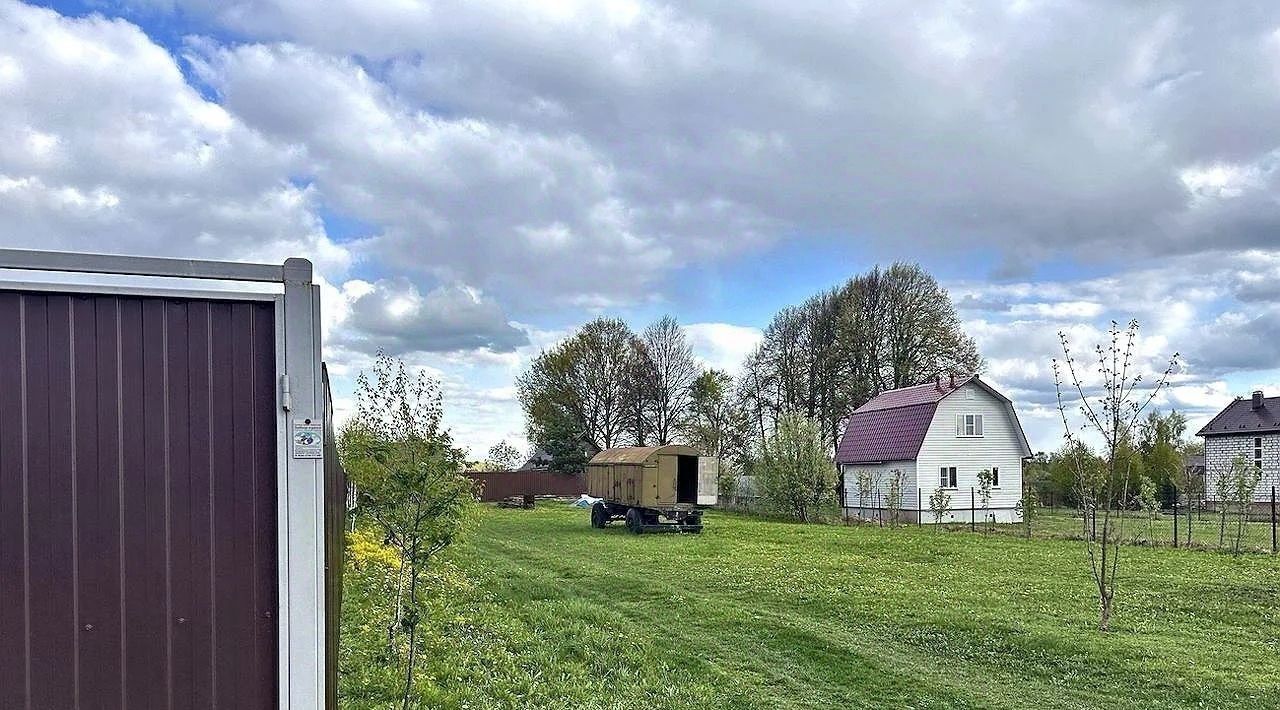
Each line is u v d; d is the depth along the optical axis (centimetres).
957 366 5138
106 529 357
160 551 363
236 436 374
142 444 362
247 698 371
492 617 1155
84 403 356
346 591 1152
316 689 378
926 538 2900
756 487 4478
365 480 913
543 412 6506
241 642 372
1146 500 2958
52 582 350
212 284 371
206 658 367
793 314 5703
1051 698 948
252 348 377
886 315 5275
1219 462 6003
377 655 837
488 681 840
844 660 1103
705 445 5862
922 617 1373
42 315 353
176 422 367
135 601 359
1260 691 963
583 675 916
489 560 2023
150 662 360
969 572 1983
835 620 1388
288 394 377
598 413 6469
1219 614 1430
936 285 5309
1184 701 938
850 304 5353
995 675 1048
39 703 346
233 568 372
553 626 1145
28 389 350
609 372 6462
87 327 358
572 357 6488
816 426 4303
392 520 755
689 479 3309
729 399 6091
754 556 2356
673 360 6469
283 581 374
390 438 886
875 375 5312
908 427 4469
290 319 380
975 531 3275
